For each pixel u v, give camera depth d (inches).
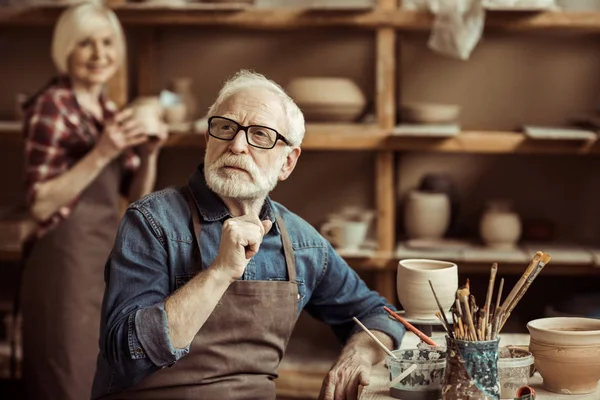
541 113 181.5
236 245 81.2
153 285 86.1
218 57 185.6
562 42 179.8
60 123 142.3
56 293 137.9
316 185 185.9
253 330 89.4
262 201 94.3
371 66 182.4
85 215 141.6
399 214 184.9
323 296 102.0
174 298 81.7
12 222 169.5
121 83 170.4
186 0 177.5
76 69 146.8
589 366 81.0
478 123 182.4
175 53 186.1
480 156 182.5
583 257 162.4
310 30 181.2
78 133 144.1
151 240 87.6
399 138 163.6
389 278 167.2
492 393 75.4
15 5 171.2
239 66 185.5
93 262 141.3
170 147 187.3
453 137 163.3
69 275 138.5
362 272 183.5
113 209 146.3
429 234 173.6
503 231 167.6
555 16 159.8
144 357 80.9
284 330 92.0
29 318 138.7
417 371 80.7
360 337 97.4
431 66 182.1
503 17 160.6
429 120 168.4
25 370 139.3
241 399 88.3
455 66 181.8
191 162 188.2
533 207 182.9
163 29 185.5
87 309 139.3
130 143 142.1
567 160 181.5
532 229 176.6
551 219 182.5
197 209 91.0
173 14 165.6
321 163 185.5
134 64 186.5
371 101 183.0
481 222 170.4
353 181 185.0
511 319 182.1
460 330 76.3
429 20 161.3
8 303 180.4
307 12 163.8
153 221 88.4
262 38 184.4
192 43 185.6
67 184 139.4
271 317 90.4
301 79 168.7
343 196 185.6
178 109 168.7
